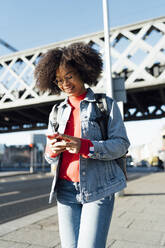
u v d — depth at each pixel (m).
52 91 1.62
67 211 1.31
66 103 1.42
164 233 3.20
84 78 1.44
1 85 16.12
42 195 8.43
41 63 1.48
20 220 4.09
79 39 13.98
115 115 1.29
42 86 1.57
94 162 1.26
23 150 61.88
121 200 6.07
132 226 3.56
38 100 14.59
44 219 4.16
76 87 1.40
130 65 12.43
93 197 1.21
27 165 59.69
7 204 6.45
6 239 2.99
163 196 6.77
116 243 2.80
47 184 13.28
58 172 1.34
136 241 2.88
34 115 19.48
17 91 16.16
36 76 1.56
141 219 4.01
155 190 8.32
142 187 9.48
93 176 1.24
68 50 1.38
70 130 1.35
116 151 1.19
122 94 6.73
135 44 12.48
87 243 1.12
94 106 1.34
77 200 1.28
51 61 1.41
